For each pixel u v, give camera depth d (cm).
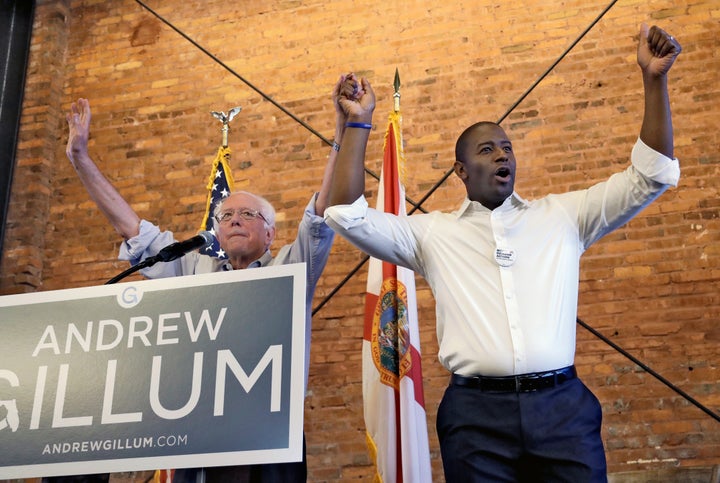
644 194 237
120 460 195
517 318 227
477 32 551
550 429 217
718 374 456
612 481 423
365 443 482
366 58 562
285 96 566
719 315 466
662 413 454
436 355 485
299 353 193
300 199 540
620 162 505
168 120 581
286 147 554
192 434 193
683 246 482
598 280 485
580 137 514
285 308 198
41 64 608
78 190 578
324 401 494
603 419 458
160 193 563
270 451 187
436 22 560
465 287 236
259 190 548
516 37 544
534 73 533
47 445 200
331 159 312
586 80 525
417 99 544
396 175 407
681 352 463
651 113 236
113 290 211
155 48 602
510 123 525
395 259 252
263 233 314
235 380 195
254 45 585
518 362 222
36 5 629
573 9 543
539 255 236
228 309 201
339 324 507
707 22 523
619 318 475
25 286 553
